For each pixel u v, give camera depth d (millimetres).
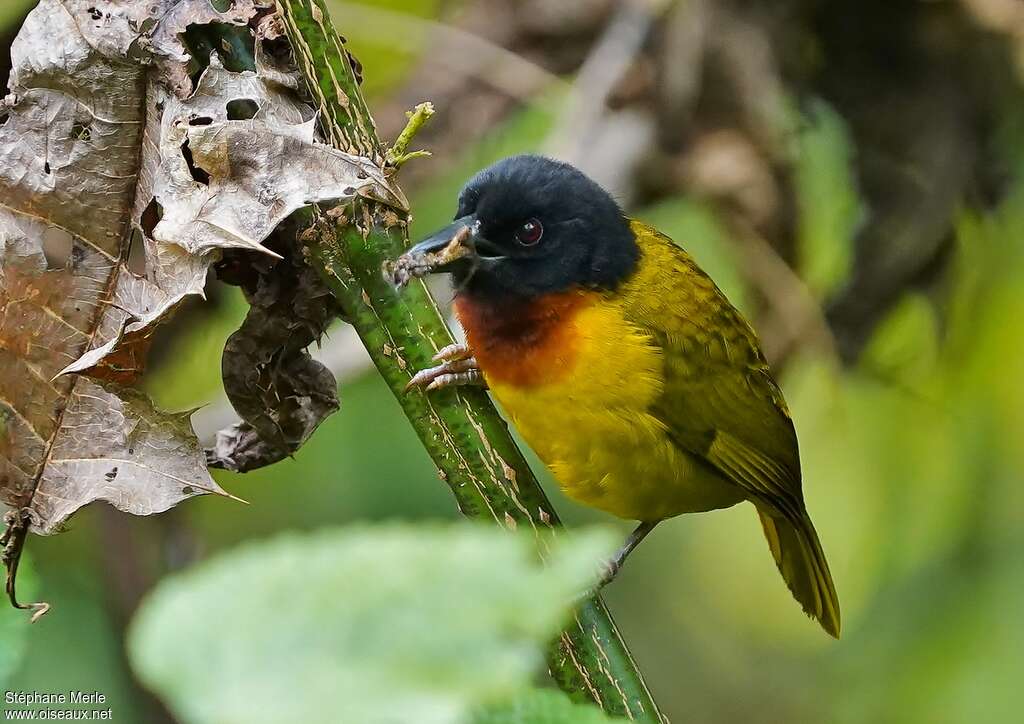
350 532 2023
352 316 6270
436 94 12234
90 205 6234
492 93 12297
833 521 13406
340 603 1953
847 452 13422
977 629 12328
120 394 6109
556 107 11867
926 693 12203
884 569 13148
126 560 10797
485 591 1982
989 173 11898
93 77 6238
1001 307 12516
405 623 1953
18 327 6148
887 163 11758
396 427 12070
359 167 5938
